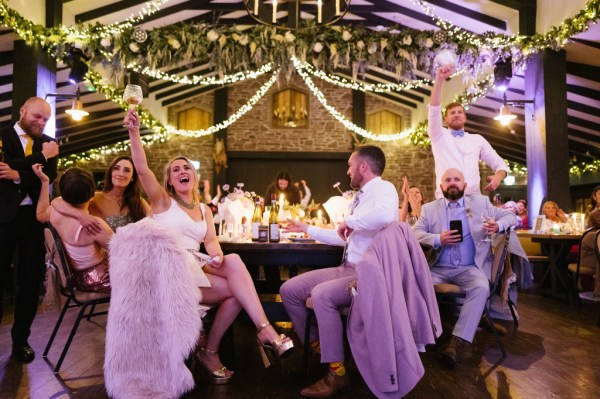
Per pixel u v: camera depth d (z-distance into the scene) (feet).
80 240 8.52
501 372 8.66
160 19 27.73
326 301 7.46
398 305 6.59
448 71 10.61
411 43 20.16
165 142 43.29
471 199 10.39
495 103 31.91
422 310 6.89
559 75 20.30
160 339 6.47
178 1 26.05
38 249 9.44
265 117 43.37
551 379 8.24
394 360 6.36
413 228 10.75
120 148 43.50
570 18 17.61
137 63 20.22
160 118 41.14
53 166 9.74
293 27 14.07
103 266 8.82
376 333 6.42
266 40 19.45
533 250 20.63
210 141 43.42
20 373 8.38
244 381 8.18
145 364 6.43
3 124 28.27
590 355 9.76
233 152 42.80
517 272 10.55
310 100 43.57
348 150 43.01
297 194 18.83
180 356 6.45
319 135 43.21
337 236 8.58
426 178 43.14
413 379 6.40
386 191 7.50
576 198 42.27
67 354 9.64
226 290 8.05
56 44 18.54
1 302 9.37
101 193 10.25
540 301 16.72
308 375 8.51
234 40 19.57
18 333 9.29
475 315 9.07
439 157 11.81
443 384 8.00
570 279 17.87
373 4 27.48
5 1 16.83
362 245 7.94
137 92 7.63
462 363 9.26
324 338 7.43
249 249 9.46
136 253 6.54
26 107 9.47
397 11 26.91
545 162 20.03
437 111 11.32
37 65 18.54
